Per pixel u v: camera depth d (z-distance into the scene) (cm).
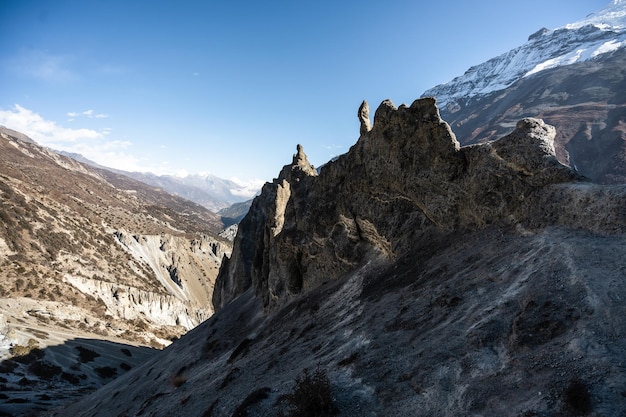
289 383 1878
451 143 2691
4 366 7200
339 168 4031
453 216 2573
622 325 1114
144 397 3934
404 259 2736
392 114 3203
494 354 1302
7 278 12194
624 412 877
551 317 1275
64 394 6562
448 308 1745
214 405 2175
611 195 1706
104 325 12262
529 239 1892
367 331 1995
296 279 4322
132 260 19888
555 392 1015
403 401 1319
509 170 2264
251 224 8312
